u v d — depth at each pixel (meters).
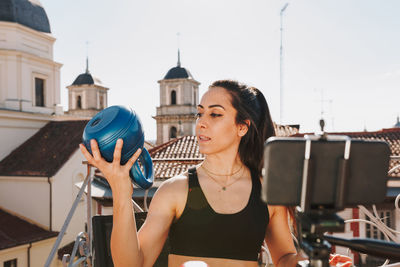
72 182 20.53
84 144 1.01
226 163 1.34
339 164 0.66
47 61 24.17
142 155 1.41
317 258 0.71
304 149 0.66
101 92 66.00
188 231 1.25
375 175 0.70
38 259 16.95
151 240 1.12
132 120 1.06
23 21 23.12
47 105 24.56
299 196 0.68
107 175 0.96
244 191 1.32
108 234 1.77
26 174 19.25
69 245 19.25
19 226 18.34
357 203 0.70
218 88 1.35
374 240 0.92
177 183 1.29
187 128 56.28
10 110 21.48
